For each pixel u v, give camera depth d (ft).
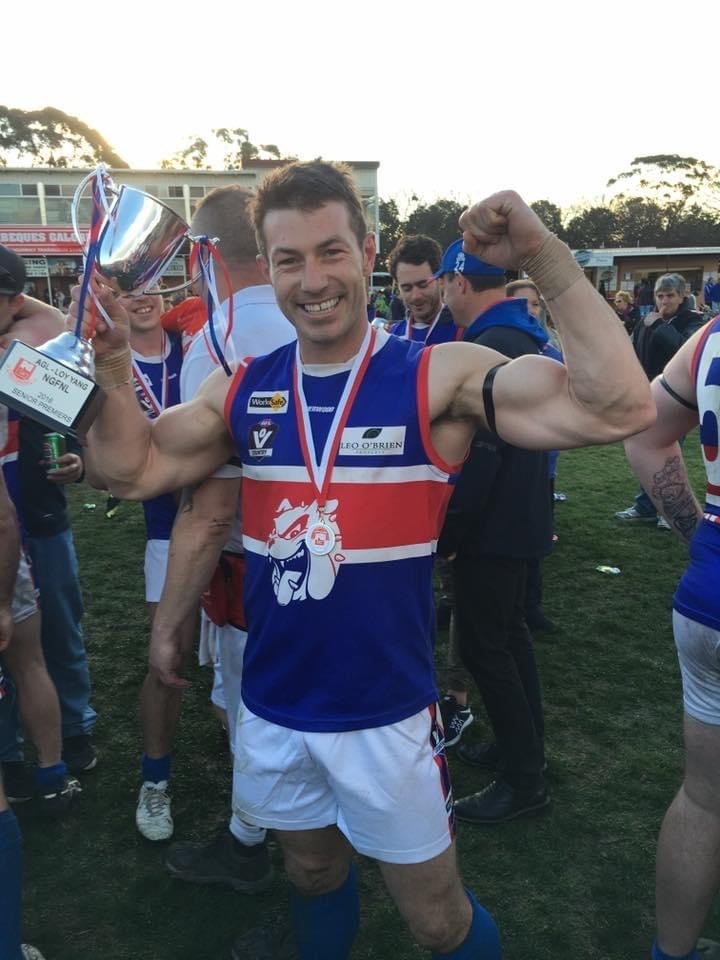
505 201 3.72
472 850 7.64
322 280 4.07
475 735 9.77
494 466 7.00
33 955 6.23
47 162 170.60
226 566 6.02
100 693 10.89
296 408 4.42
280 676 4.54
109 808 8.36
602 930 6.64
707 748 5.19
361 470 4.19
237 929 6.70
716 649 4.94
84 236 4.56
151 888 7.18
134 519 19.67
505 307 7.97
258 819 4.86
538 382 4.01
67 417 4.18
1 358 4.33
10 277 7.13
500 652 7.72
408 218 189.88
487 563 7.42
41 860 7.55
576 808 8.29
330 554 4.22
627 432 3.88
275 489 4.43
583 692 10.79
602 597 14.25
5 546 6.42
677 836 5.34
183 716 10.32
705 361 5.11
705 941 6.18
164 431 4.90
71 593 8.75
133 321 7.74
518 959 6.34
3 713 6.78
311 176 4.11
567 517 19.65
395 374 4.28
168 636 5.97
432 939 4.65
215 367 5.92
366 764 4.35
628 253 94.99
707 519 5.17
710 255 94.94
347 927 5.26
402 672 4.36
